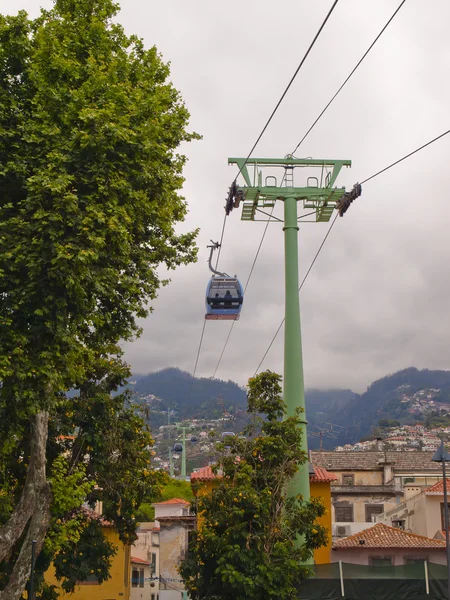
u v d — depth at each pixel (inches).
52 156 780.6
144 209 851.4
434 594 1144.8
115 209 792.9
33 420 877.8
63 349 805.2
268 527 1055.0
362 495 2364.7
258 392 1149.1
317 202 1152.8
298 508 1066.1
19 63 858.1
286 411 1094.4
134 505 1268.5
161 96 890.7
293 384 1085.1
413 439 7470.5
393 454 2684.5
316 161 1140.5
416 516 2026.3
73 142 796.0
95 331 901.8
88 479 1229.1
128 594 1914.4
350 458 2679.6
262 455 1109.7
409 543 1593.3
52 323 775.1
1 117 813.2
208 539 1050.1
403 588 1157.1
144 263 877.8
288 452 1070.4
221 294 1535.4
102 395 1216.8
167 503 2610.7
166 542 2090.3
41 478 866.8
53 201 773.9
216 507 1085.1
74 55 879.7
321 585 1159.0
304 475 1083.9
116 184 796.0
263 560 1026.7
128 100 834.2
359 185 1116.5
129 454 1253.7
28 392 767.7
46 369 776.3
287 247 1115.9
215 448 1131.3
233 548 1023.0
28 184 765.9
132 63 930.7
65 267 751.7
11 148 813.9
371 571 1168.8
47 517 864.3
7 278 767.1
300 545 1085.1
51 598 1178.0
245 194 1122.7
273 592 1007.0
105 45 900.6
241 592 1018.1
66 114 802.8
